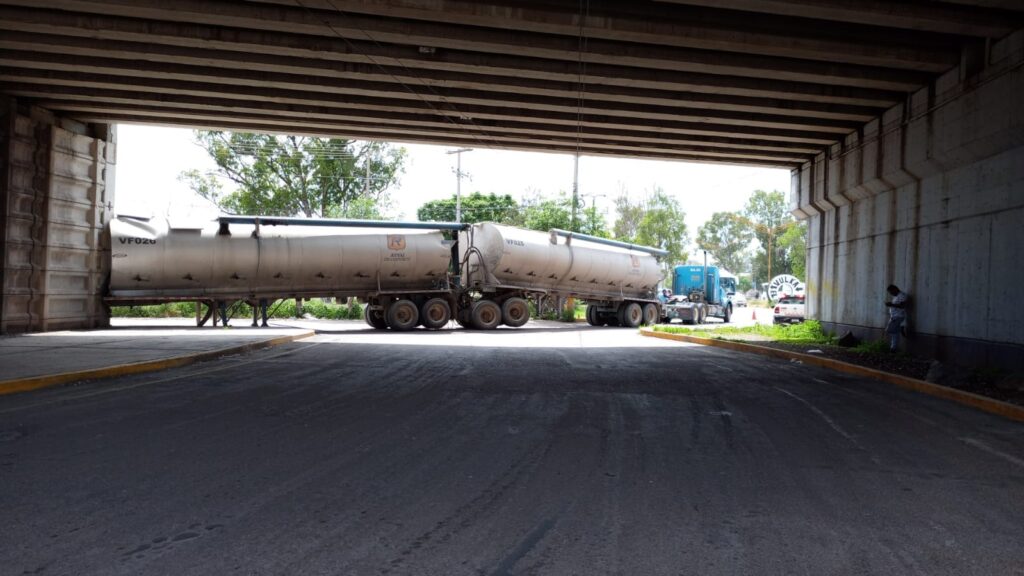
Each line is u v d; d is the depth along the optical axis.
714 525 5.11
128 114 20.98
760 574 4.25
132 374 12.38
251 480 6.02
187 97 19.03
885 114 17.81
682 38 13.54
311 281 25.67
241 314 34.78
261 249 24.69
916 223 16.81
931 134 15.55
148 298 23.84
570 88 16.86
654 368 14.90
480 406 9.84
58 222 21.17
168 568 4.16
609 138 21.16
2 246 19.19
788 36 13.74
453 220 51.09
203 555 4.37
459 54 15.23
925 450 7.66
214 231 24.30
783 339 22.12
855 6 12.08
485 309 28.47
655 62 14.83
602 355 17.88
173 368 13.35
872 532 5.01
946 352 15.34
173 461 6.56
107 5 12.98
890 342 17.39
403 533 4.83
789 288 53.38
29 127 19.80
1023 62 12.38
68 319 21.83
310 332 23.14
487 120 20.16
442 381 12.31
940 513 5.47
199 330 22.70
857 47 14.00
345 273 25.88
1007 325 13.09
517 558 4.43
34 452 6.79
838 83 15.93
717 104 17.52
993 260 13.61
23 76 17.14
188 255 23.91
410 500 5.56
